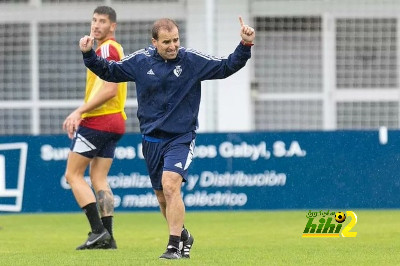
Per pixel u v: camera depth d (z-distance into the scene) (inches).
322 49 1766.7
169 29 770.2
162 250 930.7
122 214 1454.2
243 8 1723.7
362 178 1428.4
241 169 1421.0
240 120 1750.7
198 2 1737.2
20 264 791.1
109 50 949.8
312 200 1425.9
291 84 1771.7
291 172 1423.5
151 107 797.9
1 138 1421.0
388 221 1269.7
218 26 1715.1
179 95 794.2
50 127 1772.9
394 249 910.4
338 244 976.9
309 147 1423.5
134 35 1750.7
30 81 1766.7
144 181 1414.9
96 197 976.9
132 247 980.6
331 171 1424.7
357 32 1763.0
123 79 806.5
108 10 962.7
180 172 780.6
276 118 1774.1
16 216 1445.6
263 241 1035.9
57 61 1766.7
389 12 1754.4
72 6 1758.1
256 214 1409.9
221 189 1421.0
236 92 1750.7
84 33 1763.0
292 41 1768.0
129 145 1413.6
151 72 792.3
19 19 1759.4
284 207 1423.5
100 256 853.8
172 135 796.0
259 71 1770.4
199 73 792.9
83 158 960.9
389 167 1429.6
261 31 1763.0
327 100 1770.4
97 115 954.7
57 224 1320.1
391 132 1429.6
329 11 1758.1
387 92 1770.4
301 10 1761.8
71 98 1771.7
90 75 960.9
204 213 1432.1
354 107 1776.6
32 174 1424.7
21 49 1763.0
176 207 775.7
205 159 1419.8
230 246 978.1
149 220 1360.7
